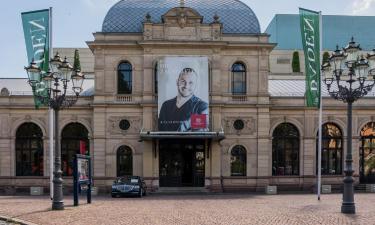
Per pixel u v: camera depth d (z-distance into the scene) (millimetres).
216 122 49875
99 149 49750
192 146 49906
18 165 51094
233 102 50312
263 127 50562
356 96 28188
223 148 50312
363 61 28047
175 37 49719
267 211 28906
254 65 50719
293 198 40188
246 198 40438
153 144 48906
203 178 49688
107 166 49656
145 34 49469
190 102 48438
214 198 40562
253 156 50531
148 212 28516
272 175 51562
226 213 27969
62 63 30016
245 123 50531
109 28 51625
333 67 29047
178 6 52844
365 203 34406
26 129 51375
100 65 49938
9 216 26344
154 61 49625
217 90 49844
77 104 50750
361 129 52875
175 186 49562
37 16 37781
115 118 49938
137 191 42188
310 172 51594
